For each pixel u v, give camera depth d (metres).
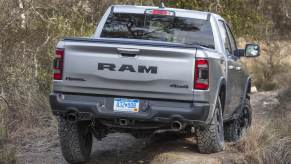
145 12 8.92
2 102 11.70
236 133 10.01
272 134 8.91
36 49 13.49
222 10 22.23
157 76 7.30
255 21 23.75
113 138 10.27
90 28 16.27
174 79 7.28
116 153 9.06
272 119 10.87
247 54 10.12
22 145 9.98
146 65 7.32
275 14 28.14
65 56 7.50
